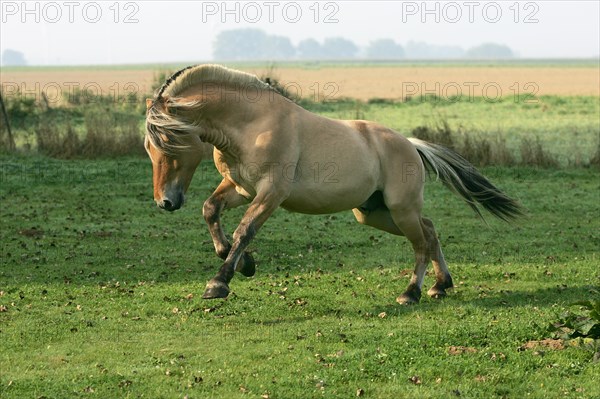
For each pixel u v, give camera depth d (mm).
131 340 8672
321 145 9672
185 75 9258
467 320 9180
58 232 15172
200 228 15711
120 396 7027
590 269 12078
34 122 29781
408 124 35656
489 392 7109
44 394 7047
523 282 11383
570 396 7012
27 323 9258
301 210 9961
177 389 7176
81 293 10766
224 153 9562
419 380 7363
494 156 22984
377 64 159500
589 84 72438
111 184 20406
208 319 9523
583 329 8016
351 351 8094
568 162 23703
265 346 8375
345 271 12141
